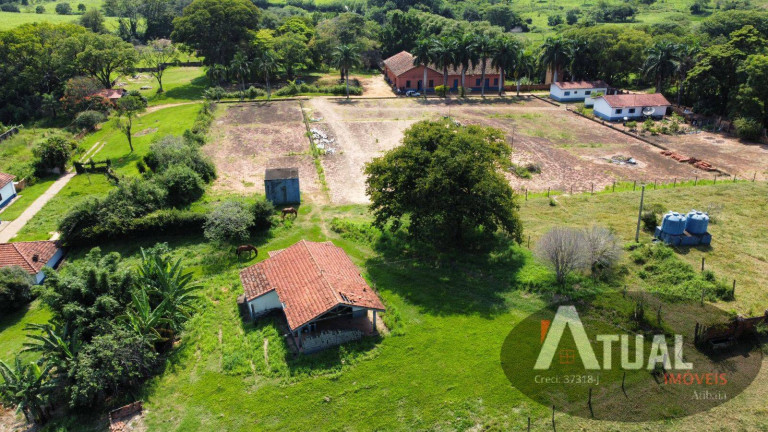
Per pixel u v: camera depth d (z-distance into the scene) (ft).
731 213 151.43
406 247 136.67
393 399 86.94
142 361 90.84
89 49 292.81
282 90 308.60
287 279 109.70
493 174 126.72
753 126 215.31
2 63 300.40
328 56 363.35
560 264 115.14
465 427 81.05
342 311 100.94
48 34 314.96
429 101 296.10
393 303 112.78
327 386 90.12
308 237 144.97
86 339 94.89
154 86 338.75
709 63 243.19
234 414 85.15
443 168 124.57
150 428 82.84
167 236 145.89
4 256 127.24
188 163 178.60
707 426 78.48
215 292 119.24
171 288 105.60
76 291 96.94
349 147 218.59
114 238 142.82
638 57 302.04
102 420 85.25
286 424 82.99
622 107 251.39
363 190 176.76
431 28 406.82
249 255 135.54
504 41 295.28
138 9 451.94
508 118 260.83
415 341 100.48
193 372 94.73
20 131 252.42
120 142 233.55
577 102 297.53
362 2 604.08
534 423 80.89
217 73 306.14
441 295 115.44
